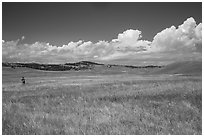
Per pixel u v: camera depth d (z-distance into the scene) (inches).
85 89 681.6
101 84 799.1
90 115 428.8
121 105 478.0
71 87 743.1
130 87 677.3
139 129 371.2
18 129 378.0
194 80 768.9
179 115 421.1
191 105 464.8
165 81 794.8
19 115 433.4
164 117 415.8
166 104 474.9
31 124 392.2
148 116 414.6
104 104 493.7
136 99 522.0
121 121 400.5
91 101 524.4
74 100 535.8
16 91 695.1
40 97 580.4
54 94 616.7
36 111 458.9
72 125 392.2
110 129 373.4
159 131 366.9
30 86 841.5
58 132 369.1
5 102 529.7
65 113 443.8
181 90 570.3
